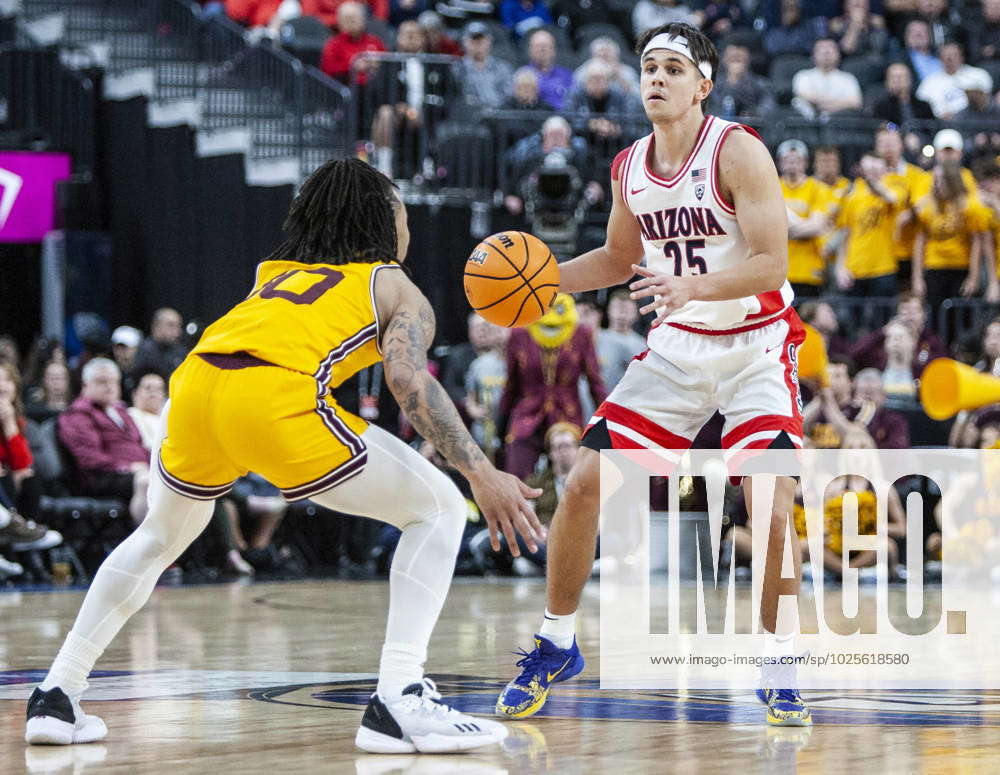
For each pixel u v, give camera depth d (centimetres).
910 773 636
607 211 2653
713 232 851
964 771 640
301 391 692
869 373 2105
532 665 838
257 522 2239
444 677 1010
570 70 3064
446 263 2622
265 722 794
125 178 2872
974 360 2264
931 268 2486
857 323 2492
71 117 2869
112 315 2827
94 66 2952
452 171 2692
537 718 823
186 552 2183
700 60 841
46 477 2088
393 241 757
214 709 845
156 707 853
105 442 2122
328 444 696
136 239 2850
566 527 843
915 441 2270
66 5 3102
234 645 1223
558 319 2152
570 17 3428
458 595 1823
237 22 3142
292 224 753
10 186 2773
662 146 863
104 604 734
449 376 2417
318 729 768
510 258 872
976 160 2708
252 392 686
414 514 718
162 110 2898
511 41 3306
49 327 2789
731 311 849
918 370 2311
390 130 2655
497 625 1414
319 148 2759
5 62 2848
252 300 722
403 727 692
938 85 3102
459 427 697
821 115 2861
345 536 2366
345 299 714
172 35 3027
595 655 1167
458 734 695
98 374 2130
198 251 2773
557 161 2372
